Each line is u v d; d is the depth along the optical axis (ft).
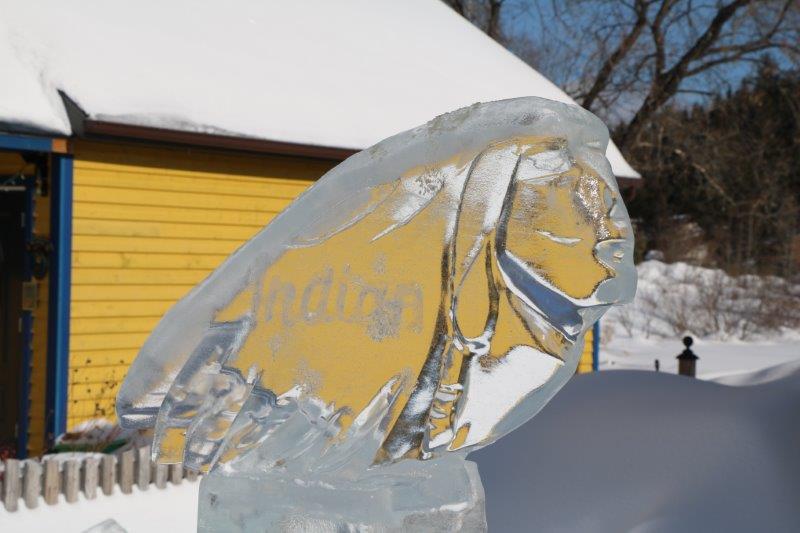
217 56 31.42
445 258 5.43
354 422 5.53
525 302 5.36
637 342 69.62
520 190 5.37
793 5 75.72
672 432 17.80
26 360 27.22
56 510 21.16
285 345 5.63
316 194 5.68
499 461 18.31
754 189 91.04
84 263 27.27
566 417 18.98
